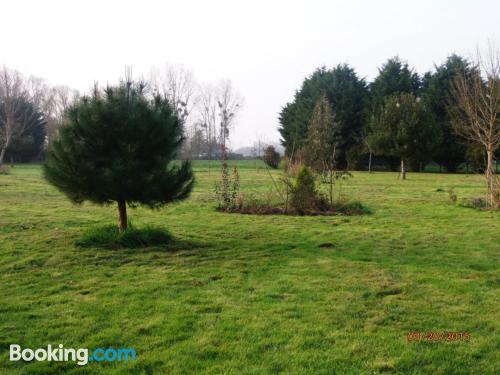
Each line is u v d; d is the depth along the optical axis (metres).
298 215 12.47
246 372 3.37
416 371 3.41
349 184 24.23
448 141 41.38
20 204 13.89
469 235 9.29
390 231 9.79
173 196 7.98
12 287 5.43
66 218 11.04
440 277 5.95
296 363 3.51
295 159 22.55
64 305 4.79
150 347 3.80
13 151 49.22
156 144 7.64
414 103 31.86
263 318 4.43
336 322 4.33
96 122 7.29
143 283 5.62
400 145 30.20
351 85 48.06
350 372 3.37
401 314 4.59
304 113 48.44
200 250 7.62
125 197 7.72
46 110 58.44
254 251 7.64
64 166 7.36
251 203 13.54
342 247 8.05
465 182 26.56
